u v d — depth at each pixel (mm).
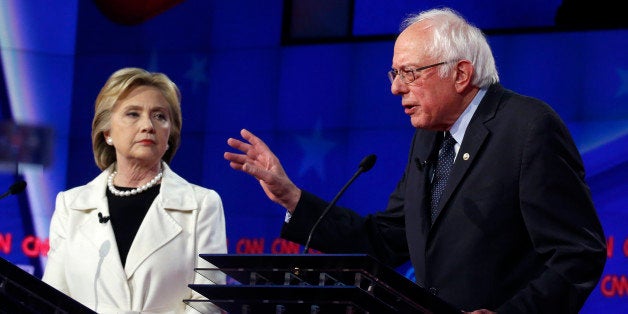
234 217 19812
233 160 10812
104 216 12359
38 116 20484
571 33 18391
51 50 20750
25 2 20781
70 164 20406
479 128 10711
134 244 12109
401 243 11750
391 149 19234
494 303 10312
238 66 20391
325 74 19859
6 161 20125
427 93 10883
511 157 10438
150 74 12789
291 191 10977
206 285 8703
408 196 11273
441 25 10984
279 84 20125
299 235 11133
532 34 18625
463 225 10492
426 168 11172
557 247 10039
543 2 18672
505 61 18734
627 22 18125
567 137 10492
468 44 10930
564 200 10180
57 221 12617
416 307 8500
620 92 18031
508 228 10398
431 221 10852
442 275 10547
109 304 11883
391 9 19594
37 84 20594
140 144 12422
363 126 19469
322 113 19766
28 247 19969
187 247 12250
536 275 10359
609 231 17719
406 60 10953
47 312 9188
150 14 20828
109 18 20891
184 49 20672
